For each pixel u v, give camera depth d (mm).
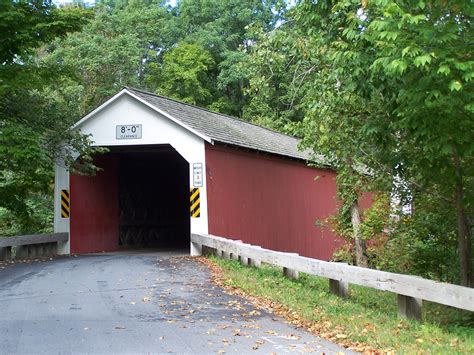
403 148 8211
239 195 16047
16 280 9797
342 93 9445
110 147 16078
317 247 20609
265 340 5891
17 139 12094
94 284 9367
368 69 6727
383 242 12453
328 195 21797
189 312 7242
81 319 6742
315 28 8422
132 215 18953
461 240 8164
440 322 7613
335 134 10219
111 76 28641
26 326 6344
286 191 18812
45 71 13398
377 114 8430
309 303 7965
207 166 14586
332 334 6199
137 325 6453
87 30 31672
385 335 6102
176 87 34062
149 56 35906
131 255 14938
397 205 11172
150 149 16656
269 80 13672
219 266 11711
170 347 5520
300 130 12086
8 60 13039
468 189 8008
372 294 9945
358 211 13672
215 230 14664
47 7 12867
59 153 14453
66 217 15516
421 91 5941
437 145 6582
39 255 14688
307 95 12031
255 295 8508
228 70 34469
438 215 9922
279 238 18062
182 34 38531
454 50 5695
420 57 5262
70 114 14578
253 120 27688
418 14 5688
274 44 12570
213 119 18031
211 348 5512
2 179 15805
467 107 5695
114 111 15336
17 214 17234
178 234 22344
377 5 5910
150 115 15062
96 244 16625
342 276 8203
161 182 21062
